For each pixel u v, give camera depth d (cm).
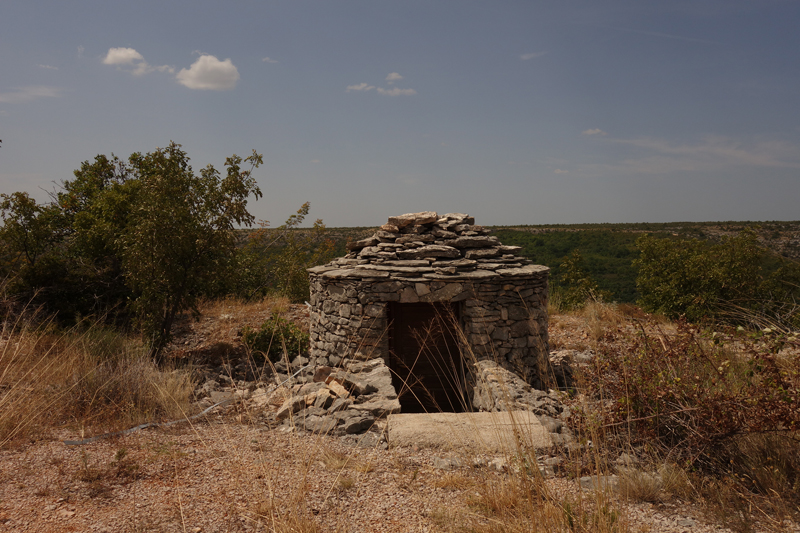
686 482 391
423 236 881
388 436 483
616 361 505
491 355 770
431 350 821
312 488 381
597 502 329
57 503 351
